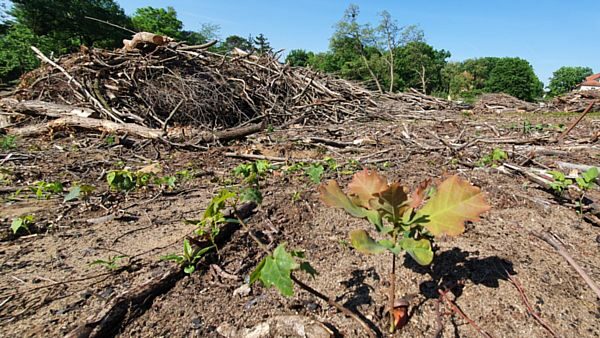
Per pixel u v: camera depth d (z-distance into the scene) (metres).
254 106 7.35
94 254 1.68
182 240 1.81
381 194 0.92
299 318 1.17
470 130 6.56
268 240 1.75
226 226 1.75
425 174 3.08
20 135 5.39
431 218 0.98
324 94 9.27
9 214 2.21
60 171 3.39
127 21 32.59
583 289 1.32
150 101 6.09
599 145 4.43
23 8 26.30
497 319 1.16
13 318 1.21
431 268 1.44
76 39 29.98
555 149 4.21
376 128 6.68
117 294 1.25
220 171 3.41
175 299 1.30
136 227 2.01
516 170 2.86
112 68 6.54
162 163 3.84
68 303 1.30
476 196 0.94
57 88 6.78
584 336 1.09
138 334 1.15
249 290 1.33
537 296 1.26
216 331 1.14
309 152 4.39
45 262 1.60
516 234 1.76
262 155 4.03
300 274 1.44
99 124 5.26
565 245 1.67
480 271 1.41
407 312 1.17
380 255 1.57
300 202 2.29
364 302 1.25
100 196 2.57
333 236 1.80
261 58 9.30
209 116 6.55
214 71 7.33
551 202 2.24
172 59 7.14
